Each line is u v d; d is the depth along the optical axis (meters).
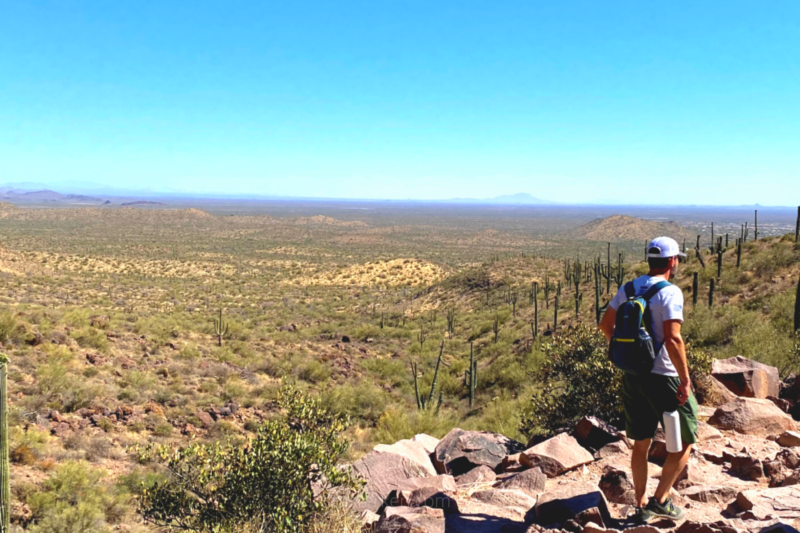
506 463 5.96
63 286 76.25
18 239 166.88
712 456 5.47
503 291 66.19
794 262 27.75
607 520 4.06
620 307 4.12
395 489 5.52
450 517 4.51
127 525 9.96
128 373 20.50
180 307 63.91
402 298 83.19
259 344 33.94
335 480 5.12
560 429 7.40
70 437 13.81
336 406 20.97
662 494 4.02
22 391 15.81
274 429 5.48
